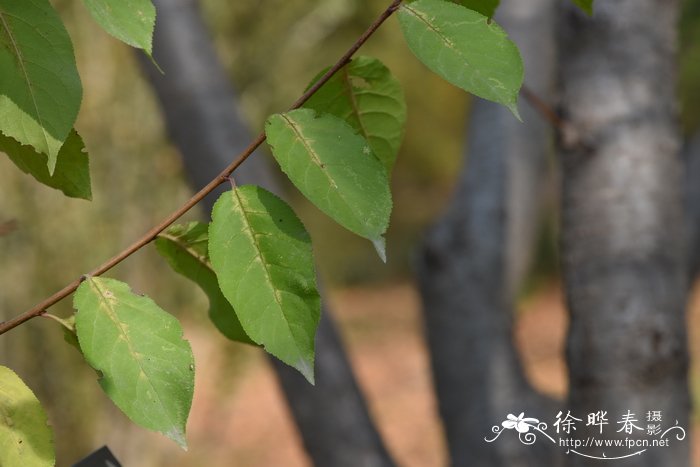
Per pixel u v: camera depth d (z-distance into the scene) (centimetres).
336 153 106
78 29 364
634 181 160
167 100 211
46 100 105
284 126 107
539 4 218
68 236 367
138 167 383
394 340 960
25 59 105
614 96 162
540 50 218
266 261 106
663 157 161
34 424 109
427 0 108
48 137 105
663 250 160
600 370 159
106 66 370
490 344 213
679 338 160
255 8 454
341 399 208
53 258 365
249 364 434
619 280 159
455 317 215
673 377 158
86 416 385
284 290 106
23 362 361
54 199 363
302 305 106
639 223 160
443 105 1150
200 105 209
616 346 158
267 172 213
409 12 107
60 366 370
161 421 106
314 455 210
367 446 207
